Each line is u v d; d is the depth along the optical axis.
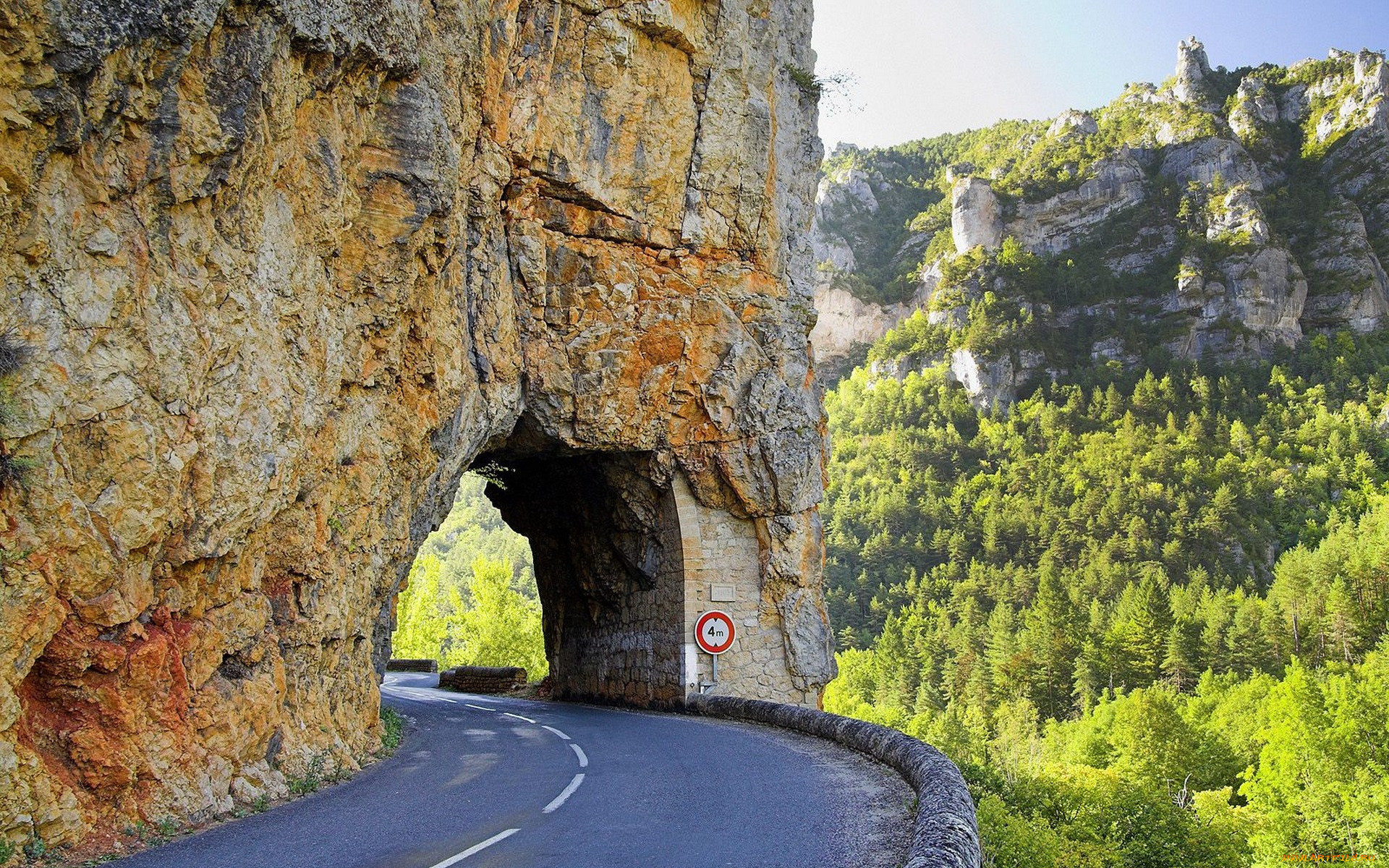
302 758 10.96
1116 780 25.27
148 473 8.30
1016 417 189.62
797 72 24.23
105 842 7.62
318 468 11.98
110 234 8.10
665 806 10.05
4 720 6.98
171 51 8.30
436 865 7.45
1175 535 141.12
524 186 18.78
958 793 8.37
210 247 9.25
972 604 126.44
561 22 18.34
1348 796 44.94
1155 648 97.25
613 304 20.33
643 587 23.94
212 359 9.27
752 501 22.48
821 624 23.14
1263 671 91.88
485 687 31.97
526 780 11.79
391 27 12.16
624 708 23.75
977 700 97.81
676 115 20.41
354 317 12.81
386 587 14.85
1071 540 145.38
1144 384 182.25
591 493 24.23
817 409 24.12
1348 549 110.12
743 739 15.97
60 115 7.51
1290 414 172.25
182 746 8.84
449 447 16.09
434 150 13.26
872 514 167.62
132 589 8.29
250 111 9.27
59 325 7.64
